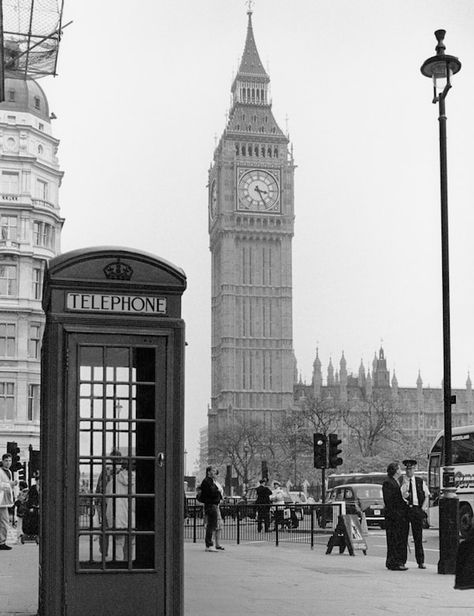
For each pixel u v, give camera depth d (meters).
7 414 73.69
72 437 10.34
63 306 10.53
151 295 10.75
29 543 28.27
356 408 194.88
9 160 76.62
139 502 10.52
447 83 20.30
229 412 197.12
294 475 139.88
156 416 10.52
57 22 24.34
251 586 16.05
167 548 10.42
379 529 45.50
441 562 19.08
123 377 10.59
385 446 135.62
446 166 20.05
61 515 10.27
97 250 10.63
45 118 80.88
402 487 22.59
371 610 12.84
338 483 62.62
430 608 13.16
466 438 36.44
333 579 17.58
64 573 10.20
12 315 74.75
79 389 10.42
